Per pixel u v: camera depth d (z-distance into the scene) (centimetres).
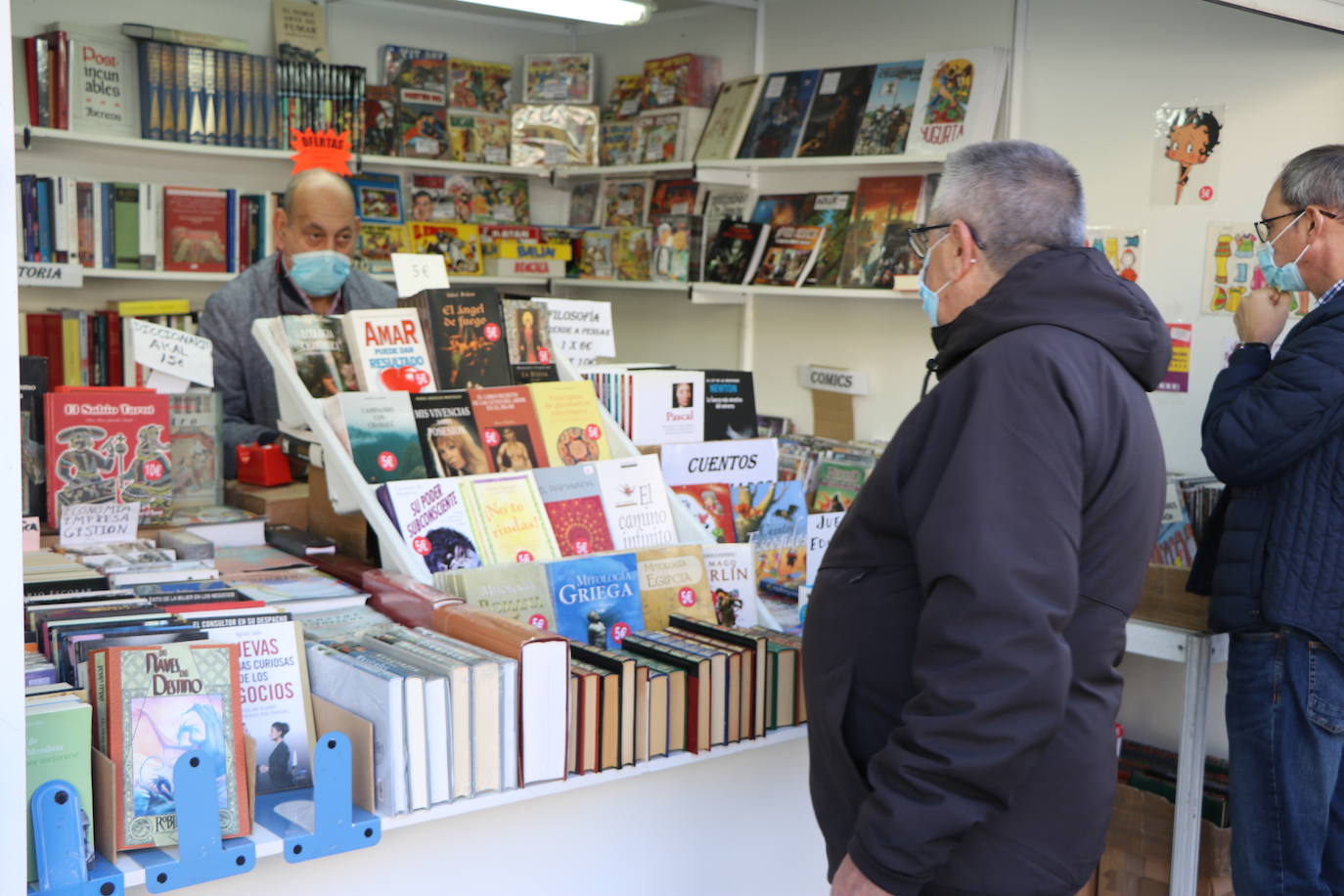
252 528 263
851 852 149
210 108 464
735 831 228
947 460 149
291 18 496
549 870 205
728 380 303
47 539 237
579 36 578
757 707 215
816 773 172
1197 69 350
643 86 523
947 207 163
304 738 186
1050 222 158
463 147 537
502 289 560
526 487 243
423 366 259
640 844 216
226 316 370
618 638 228
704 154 490
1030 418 144
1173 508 321
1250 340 265
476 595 216
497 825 198
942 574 142
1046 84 391
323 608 214
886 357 449
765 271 464
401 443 241
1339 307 241
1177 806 295
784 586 280
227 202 472
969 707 137
